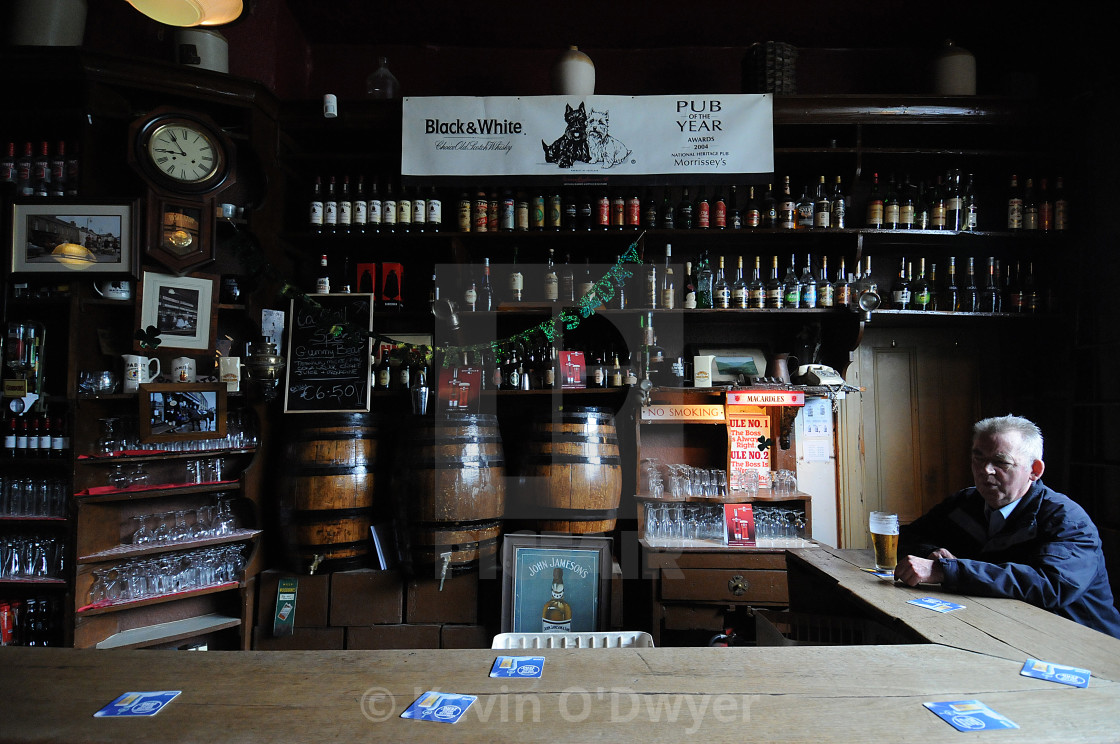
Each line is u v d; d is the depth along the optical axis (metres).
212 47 2.97
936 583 1.70
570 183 3.08
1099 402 2.93
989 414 3.45
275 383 3.01
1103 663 1.21
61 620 2.58
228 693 1.11
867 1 3.22
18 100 2.83
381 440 2.99
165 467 2.85
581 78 3.19
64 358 2.76
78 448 2.55
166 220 2.75
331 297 3.15
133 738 0.95
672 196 3.36
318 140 3.29
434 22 3.41
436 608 2.81
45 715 1.02
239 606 2.79
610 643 1.70
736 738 0.95
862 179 3.43
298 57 3.46
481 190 3.30
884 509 3.42
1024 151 3.13
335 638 2.80
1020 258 3.43
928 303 3.23
